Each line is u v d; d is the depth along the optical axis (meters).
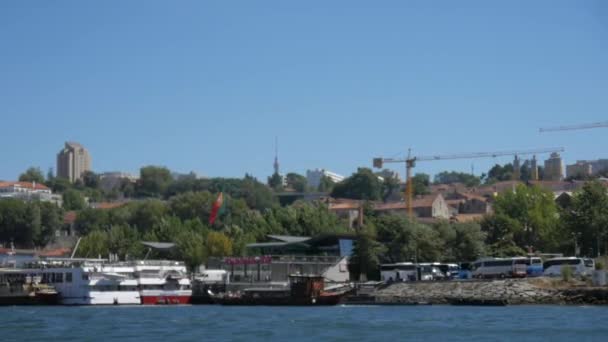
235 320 184.25
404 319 180.38
